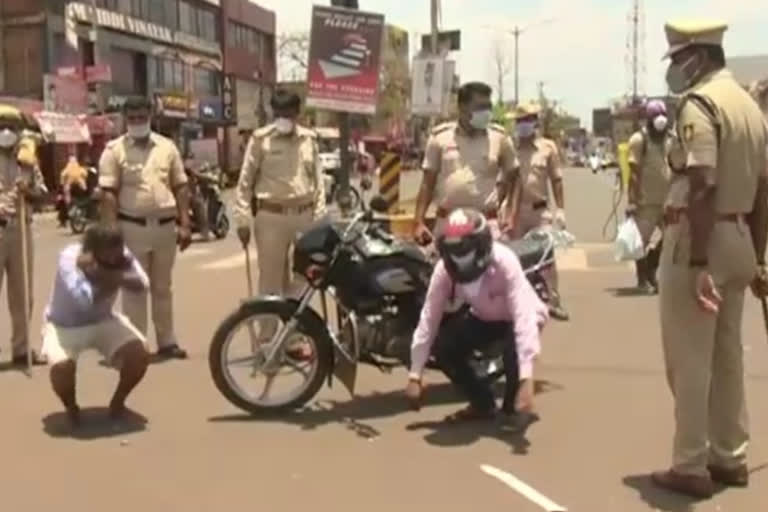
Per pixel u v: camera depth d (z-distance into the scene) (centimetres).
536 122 1010
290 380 727
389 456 599
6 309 1151
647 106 1162
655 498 520
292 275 802
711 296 491
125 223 852
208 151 4791
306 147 824
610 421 663
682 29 500
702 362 510
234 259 1684
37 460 600
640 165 1174
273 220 818
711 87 492
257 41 7388
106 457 604
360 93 1191
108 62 4734
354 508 515
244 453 608
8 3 4103
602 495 527
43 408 715
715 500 516
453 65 1705
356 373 751
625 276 1354
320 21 1188
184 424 671
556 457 591
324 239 674
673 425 652
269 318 687
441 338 657
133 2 5119
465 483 550
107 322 680
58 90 3766
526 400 602
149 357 761
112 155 851
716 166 484
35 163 859
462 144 767
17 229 834
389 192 1525
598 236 1991
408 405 711
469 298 634
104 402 727
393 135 5384
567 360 841
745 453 546
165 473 574
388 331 670
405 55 5638
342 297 679
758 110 504
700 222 484
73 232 2392
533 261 740
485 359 670
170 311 877
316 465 584
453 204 766
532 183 1009
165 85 5531
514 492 535
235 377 701
